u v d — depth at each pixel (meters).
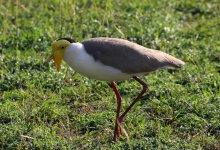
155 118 12.07
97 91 13.29
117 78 11.30
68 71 13.84
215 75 13.89
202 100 12.55
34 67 14.07
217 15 17.61
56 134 11.56
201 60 14.73
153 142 10.91
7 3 17.64
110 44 11.13
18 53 14.70
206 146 11.05
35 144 10.90
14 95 12.87
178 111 12.20
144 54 11.23
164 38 15.78
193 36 16.19
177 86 13.34
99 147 10.87
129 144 10.59
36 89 13.16
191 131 11.66
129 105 12.53
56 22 16.69
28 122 11.84
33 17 16.92
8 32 15.81
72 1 17.33
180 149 10.80
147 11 17.48
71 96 13.02
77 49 11.10
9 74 13.65
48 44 15.30
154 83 13.51
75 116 12.23
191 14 17.69
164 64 11.39
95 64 11.04
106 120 11.94
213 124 11.73
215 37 16.14
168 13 17.41
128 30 16.00
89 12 17.28
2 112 12.00
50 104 12.52
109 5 17.39
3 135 11.09
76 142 11.16
